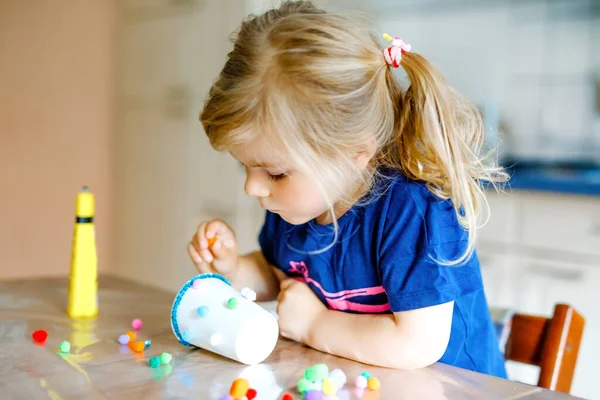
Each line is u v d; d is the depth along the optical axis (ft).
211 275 2.95
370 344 2.65
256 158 2.66
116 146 9.75
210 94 2.79
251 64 2.61
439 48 8.29
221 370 2.51
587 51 7.44
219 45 8.02
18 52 9.12
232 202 8.05
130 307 3.51
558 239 6.22
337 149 2.66
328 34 2.64
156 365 2.53
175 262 8.93
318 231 3.11
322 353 2.79
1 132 9.11
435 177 2.86
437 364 2.67
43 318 3.26
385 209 2.87
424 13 8.33
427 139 2.84
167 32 8.73
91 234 3.34
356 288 3.04
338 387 2.33
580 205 6.07
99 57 9.64
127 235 9.64
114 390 2.25
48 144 9.42
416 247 2.76
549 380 3.39
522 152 7.93
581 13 7.42
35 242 9.50
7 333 2.98
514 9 7.80
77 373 2.43
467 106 3.13
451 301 2.69
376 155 2.94
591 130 7.50
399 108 2.95
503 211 6.56
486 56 8.01
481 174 3.19
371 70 2.74
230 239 3.48
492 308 3.89
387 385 2.40
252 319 2.58
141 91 9.23
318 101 2.56
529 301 6.43
